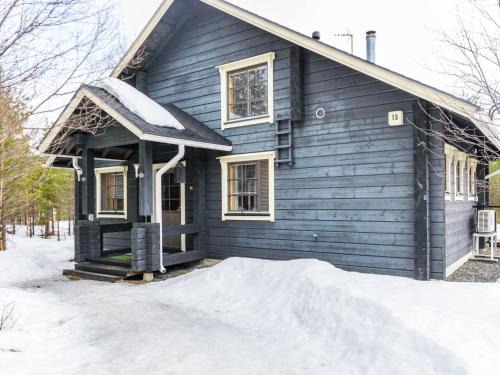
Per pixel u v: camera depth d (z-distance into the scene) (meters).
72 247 12.88
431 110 5.88
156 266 7.02
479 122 5.17
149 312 5.05
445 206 6.19
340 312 4.04
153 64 9.59
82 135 7.77
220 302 5.37
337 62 6.64
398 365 3.00
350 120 6.60
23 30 3.80
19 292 5.54
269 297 5.12
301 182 7.13
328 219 6.81
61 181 20.36
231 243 8.06
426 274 5.75
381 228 6.25
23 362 3.40
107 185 10.80
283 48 7.43
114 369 3.32
